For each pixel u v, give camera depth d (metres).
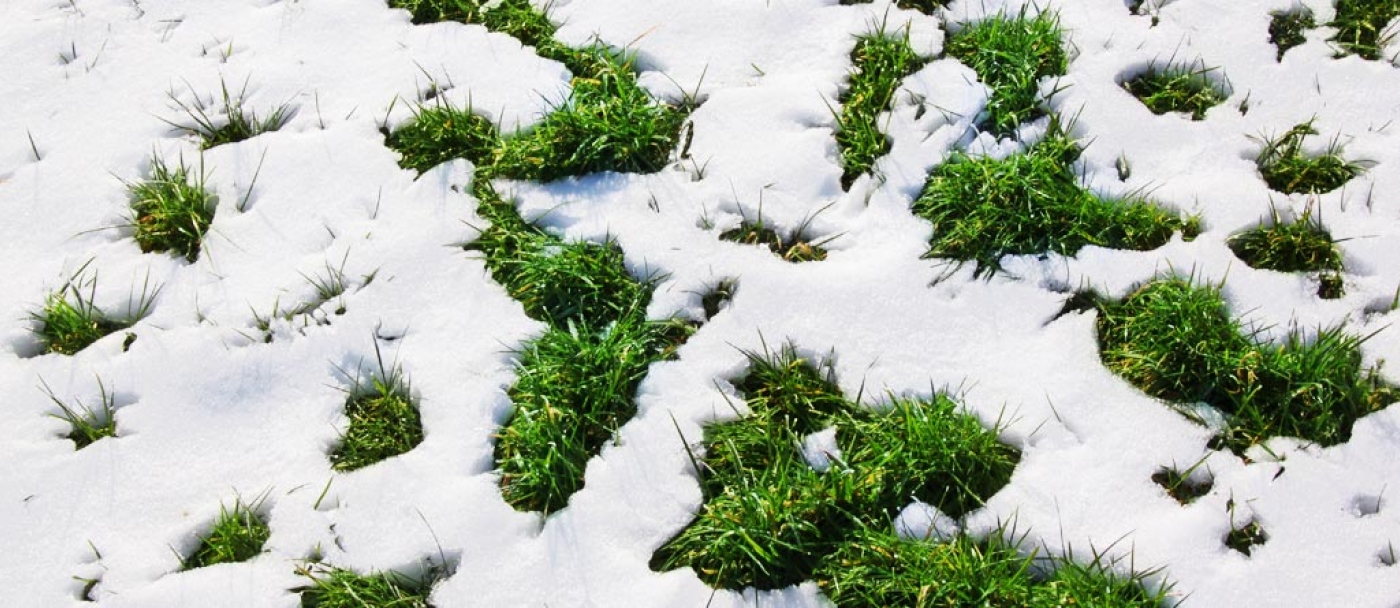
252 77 3.26
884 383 2.89
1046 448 2.83
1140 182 3.08
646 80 3.22
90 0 3.38
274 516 2.81
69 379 2.92
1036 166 3.04
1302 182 3.07
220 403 2.90
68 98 3.24
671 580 2.74
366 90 3.24
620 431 2.86
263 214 3.09
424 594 2.76
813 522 2.78
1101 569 2.71
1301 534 2.75
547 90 3.21
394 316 2.97
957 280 2.98
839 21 3.28
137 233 3.08
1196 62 3.21
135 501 2.82
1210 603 2.71
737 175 3.10
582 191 3.10
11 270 3.04
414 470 2.83
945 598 2.71
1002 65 3.18
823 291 2.97
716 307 2.99
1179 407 2.86
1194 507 2.77
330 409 2.90
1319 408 2.84
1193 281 2.97
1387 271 2.96
